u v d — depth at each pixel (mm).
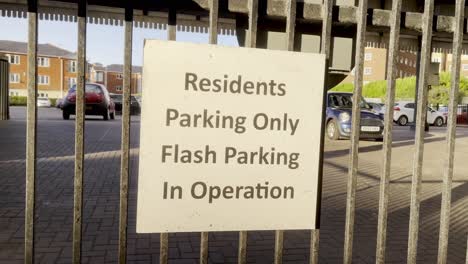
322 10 2223
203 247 2164
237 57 2098
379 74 70000
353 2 2564
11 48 71812
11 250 3605
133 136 15195
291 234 4371
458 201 6250
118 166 8172
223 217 2168
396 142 15242
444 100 34844
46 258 3475
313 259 2301
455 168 9820
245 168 2166
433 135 19297
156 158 2072
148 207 2088
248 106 2133
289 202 2230
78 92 1981
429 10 2297
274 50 2129
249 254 3758
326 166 9047
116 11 9055
